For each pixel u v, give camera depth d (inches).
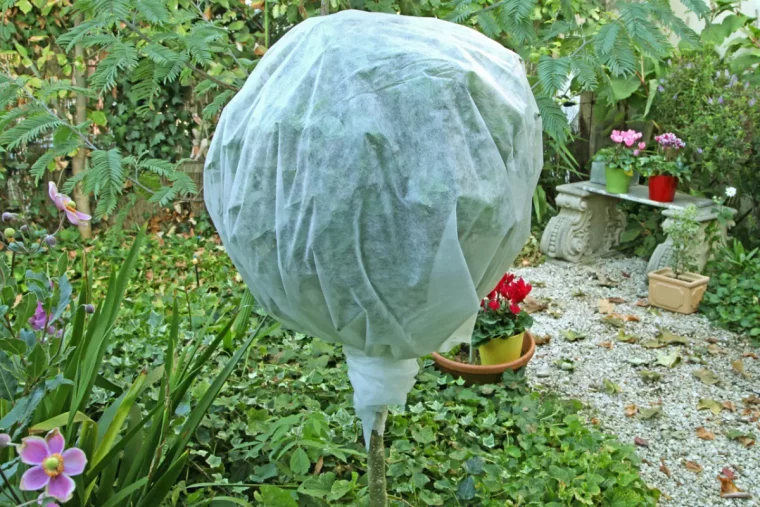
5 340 57.4
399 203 47.4
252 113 52.4
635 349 148.2
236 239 54.1
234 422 98.1
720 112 173.6
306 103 48.6
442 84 47.3
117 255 192.4
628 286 184.5
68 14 198.5
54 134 79.6
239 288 162.7
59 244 205.8
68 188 80.3
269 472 88.1
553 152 220.5
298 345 130.3
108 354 113.6
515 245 55.2
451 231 47.5
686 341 150.4
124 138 215.3
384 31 51.5
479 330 119.1
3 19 193.8
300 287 52.0
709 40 187.5
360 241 48.3
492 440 100.2
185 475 88.9
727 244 188.7
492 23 75.8
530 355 125.4
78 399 64.1
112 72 73.9
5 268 68.2
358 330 53.5
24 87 86.6
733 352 146.6
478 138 48.6
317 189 47.2
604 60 70.4
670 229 167.5
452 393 115.0
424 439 97.1
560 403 121.3
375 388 58.2
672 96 186.2
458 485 89.1
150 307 142.0
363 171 46.6
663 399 129.0
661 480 106.4
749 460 110.9
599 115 211.6
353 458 97.3
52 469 49.5
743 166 181.0
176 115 216.5
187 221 225.3
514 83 52.7
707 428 119.7
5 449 64.3
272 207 50.5
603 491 92.4
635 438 116.7
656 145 204.1
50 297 65.9
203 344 117.4
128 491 62.8
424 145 47.0
